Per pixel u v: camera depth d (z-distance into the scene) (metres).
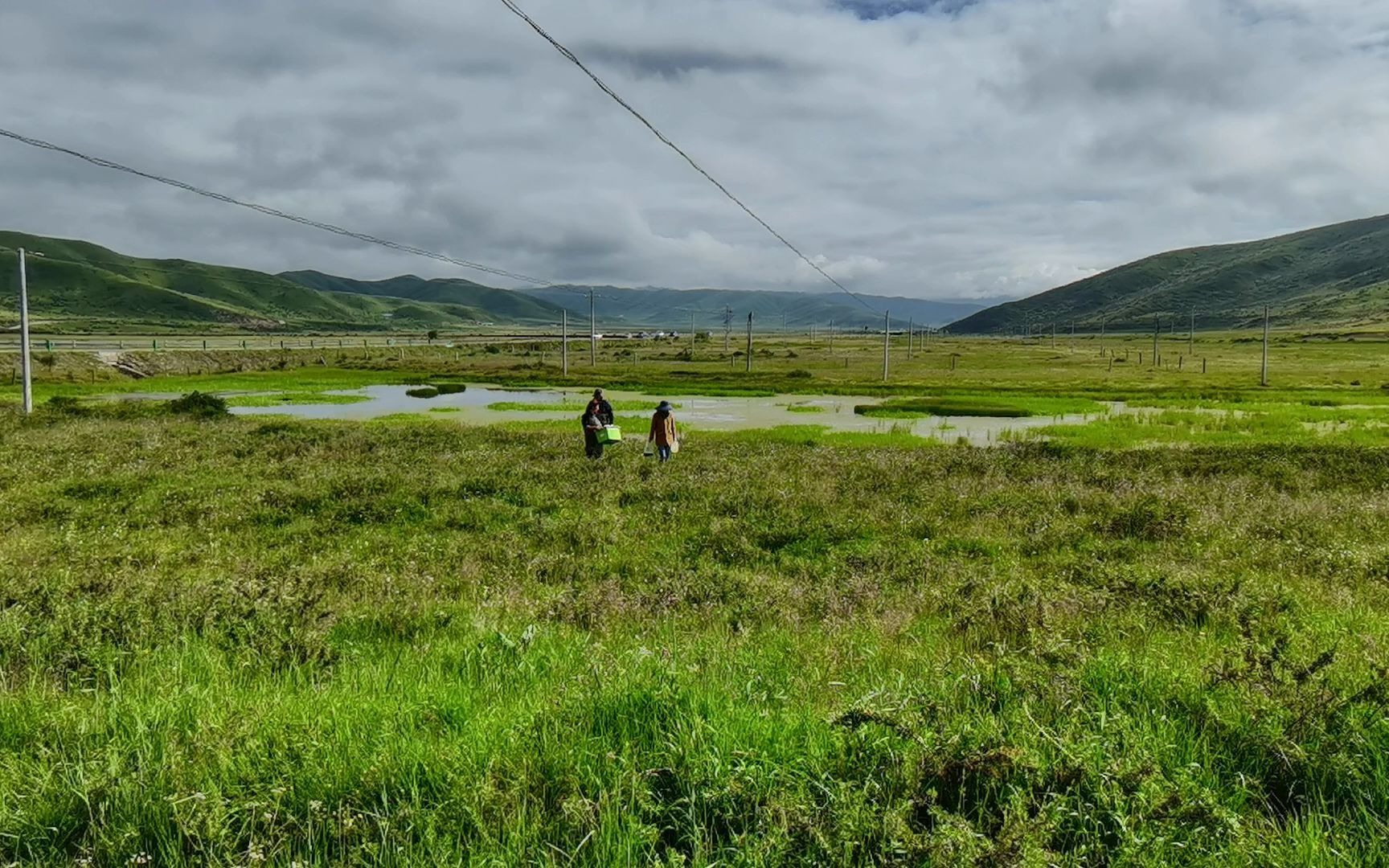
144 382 83.06
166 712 5.00
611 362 147.00
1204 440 39.06
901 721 4.38
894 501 18.17
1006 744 4.15
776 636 7.91
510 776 4.07
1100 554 12.55
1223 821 3.51
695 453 29.20
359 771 4.15
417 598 9.68
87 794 3.84
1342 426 45.09
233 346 150.25
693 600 9.87
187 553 12.55
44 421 38.03
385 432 34.91
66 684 6.09
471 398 69.31
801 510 16.98
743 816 3.76
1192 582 9.23
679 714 4.73
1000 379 103.25
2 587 9.01
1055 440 39.91
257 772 4.15
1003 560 12.16
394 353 161.25
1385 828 3.58
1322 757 4.18
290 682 6.07
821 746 4.39
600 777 4.07
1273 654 5.28
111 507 16.41
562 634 7.56
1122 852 3.34
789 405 64.50
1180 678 5.36
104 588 9.29
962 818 3.51
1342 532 13.86
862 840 3.51
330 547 13.57
